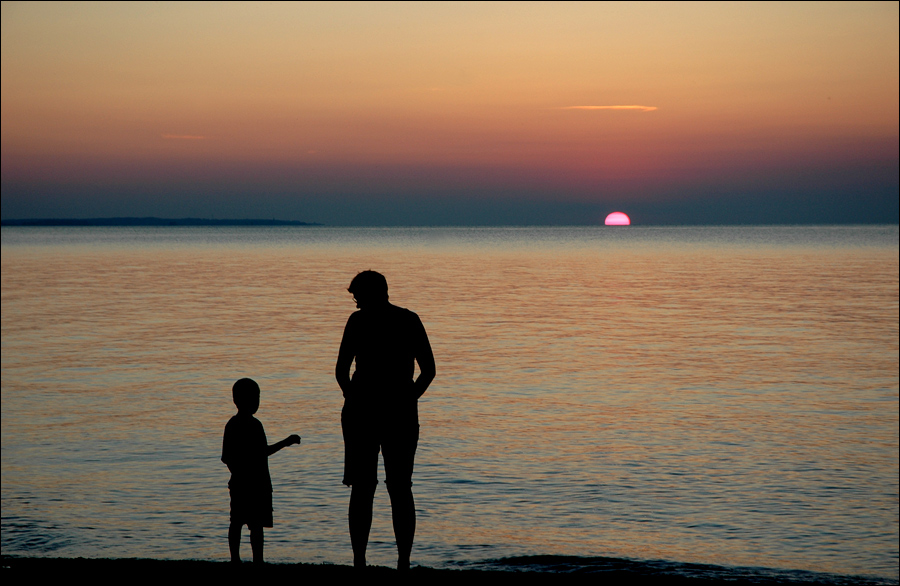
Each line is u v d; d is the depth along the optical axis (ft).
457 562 42.09
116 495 55.77
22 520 50.34
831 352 127.95
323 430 75.00
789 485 59.77
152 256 476.54
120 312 183.83
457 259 448.24
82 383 100.07
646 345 136.05
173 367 112.06
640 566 35.04
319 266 376.68
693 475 62.28
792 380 104.47
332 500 54.39
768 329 157.58
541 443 71.92
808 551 47.19
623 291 245.65
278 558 43.16
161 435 73.46
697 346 135.03
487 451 69.05
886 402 90.38
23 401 88.94
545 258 460.96
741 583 29.63
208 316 176.14
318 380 102.01
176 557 43.21
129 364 114.62
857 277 299.99
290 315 178.60
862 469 63.93
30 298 217.36
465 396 94.02
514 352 128.16
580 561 35.96
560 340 141.79
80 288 250.98
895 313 184.44
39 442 71.00
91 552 44.27
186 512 52.16
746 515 53.21
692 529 50.65
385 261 425.28
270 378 103.50
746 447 70.79
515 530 49.80
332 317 174.60
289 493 55.98
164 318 172.14
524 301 214.69
